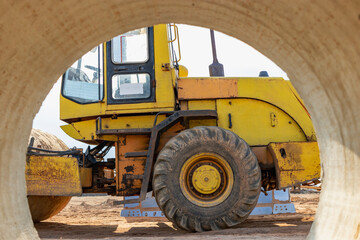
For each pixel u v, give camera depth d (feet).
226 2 7.54
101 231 17.83
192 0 7.70
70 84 18.97
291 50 7.89
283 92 18.66
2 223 7.38
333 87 7.13
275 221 20.03
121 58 18.61
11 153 8.17
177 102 19.02
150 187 17.67
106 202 45.19
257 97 18.43
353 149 6.93
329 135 7.91
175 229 18.31
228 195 15.46
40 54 7.65
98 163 19.97
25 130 8.66
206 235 13.51
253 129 18.26
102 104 18.30
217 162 15.99
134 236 14.75
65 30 7.56
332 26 6.23
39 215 21.98
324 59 7.01
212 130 15.94
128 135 18.08
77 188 17.19
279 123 18.47
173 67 19.49
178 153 15.66
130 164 17.74
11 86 7.41
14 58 7.06
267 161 17.54
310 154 17.17
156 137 16.78
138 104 18.20
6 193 7.91
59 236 15.21
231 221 15.28
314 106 8.28
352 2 5.50
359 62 6.08
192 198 15.43
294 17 6.86
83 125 18.94
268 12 7.25
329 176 7.97
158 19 8.66
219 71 20.45
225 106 18.37
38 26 6.93
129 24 8.55
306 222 18.99
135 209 26.55
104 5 7.43
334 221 7.26
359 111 6.51
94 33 8.28
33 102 8.55
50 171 17.03
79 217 26.91
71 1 6.86
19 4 6.20
